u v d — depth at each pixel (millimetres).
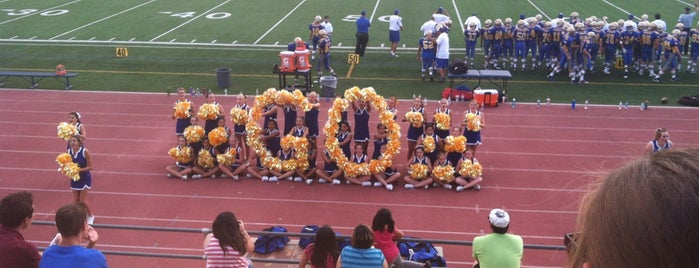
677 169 750
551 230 10578
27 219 4254
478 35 21828
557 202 11625
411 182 12367
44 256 4023
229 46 24688
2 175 12852
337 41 25469
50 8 32312
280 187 12383
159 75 20938
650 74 20641
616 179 792
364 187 12398
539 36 21516
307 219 10984
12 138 15070
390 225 6859
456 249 9969
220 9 32188
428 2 34125
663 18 29141
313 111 13133
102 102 18094
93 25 28203
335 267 6086
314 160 12883
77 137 10719
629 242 745
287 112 13180
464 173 12164
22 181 12562
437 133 12914
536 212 11234
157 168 13289
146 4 33719
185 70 21547
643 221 739
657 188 745
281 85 18531
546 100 18312
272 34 26578
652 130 15695
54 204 11562
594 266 781
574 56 20016
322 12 31328
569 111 17266
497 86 19828
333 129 12547
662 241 727
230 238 5062
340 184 12531
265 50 24078
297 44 18234
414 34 26734
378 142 12734
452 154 12461
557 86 19844
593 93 19016
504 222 5848
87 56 23188
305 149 12602
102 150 14273
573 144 14695
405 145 14742
